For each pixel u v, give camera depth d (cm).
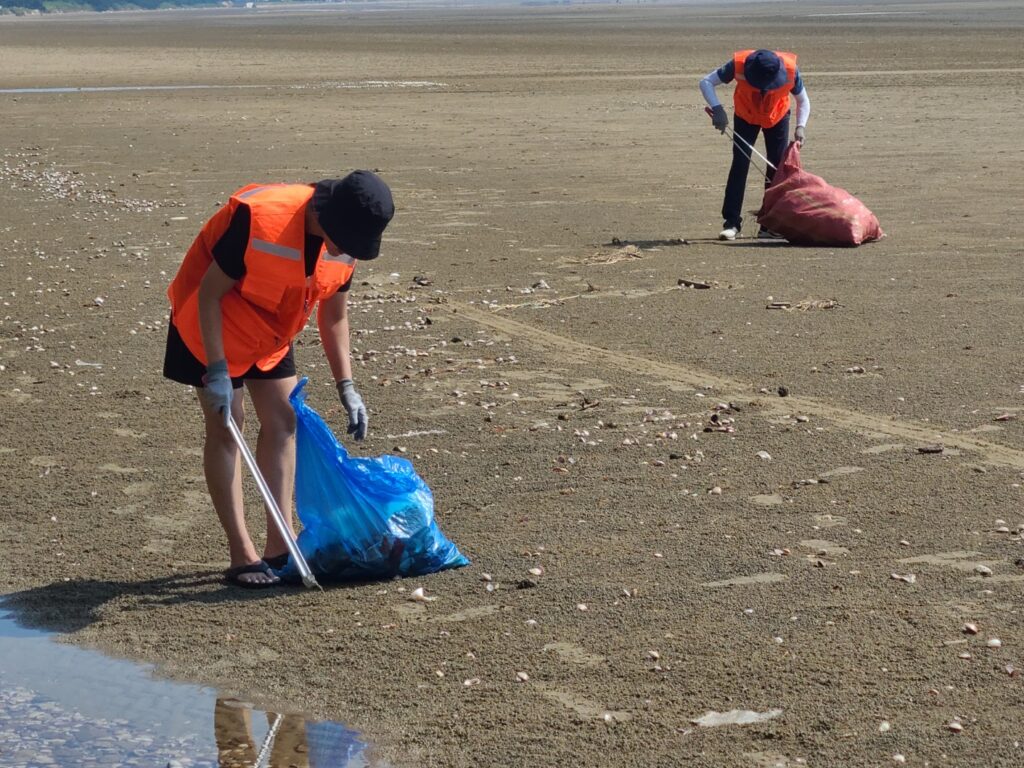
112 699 478
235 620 540
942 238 1438
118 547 623
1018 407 805
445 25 10350
